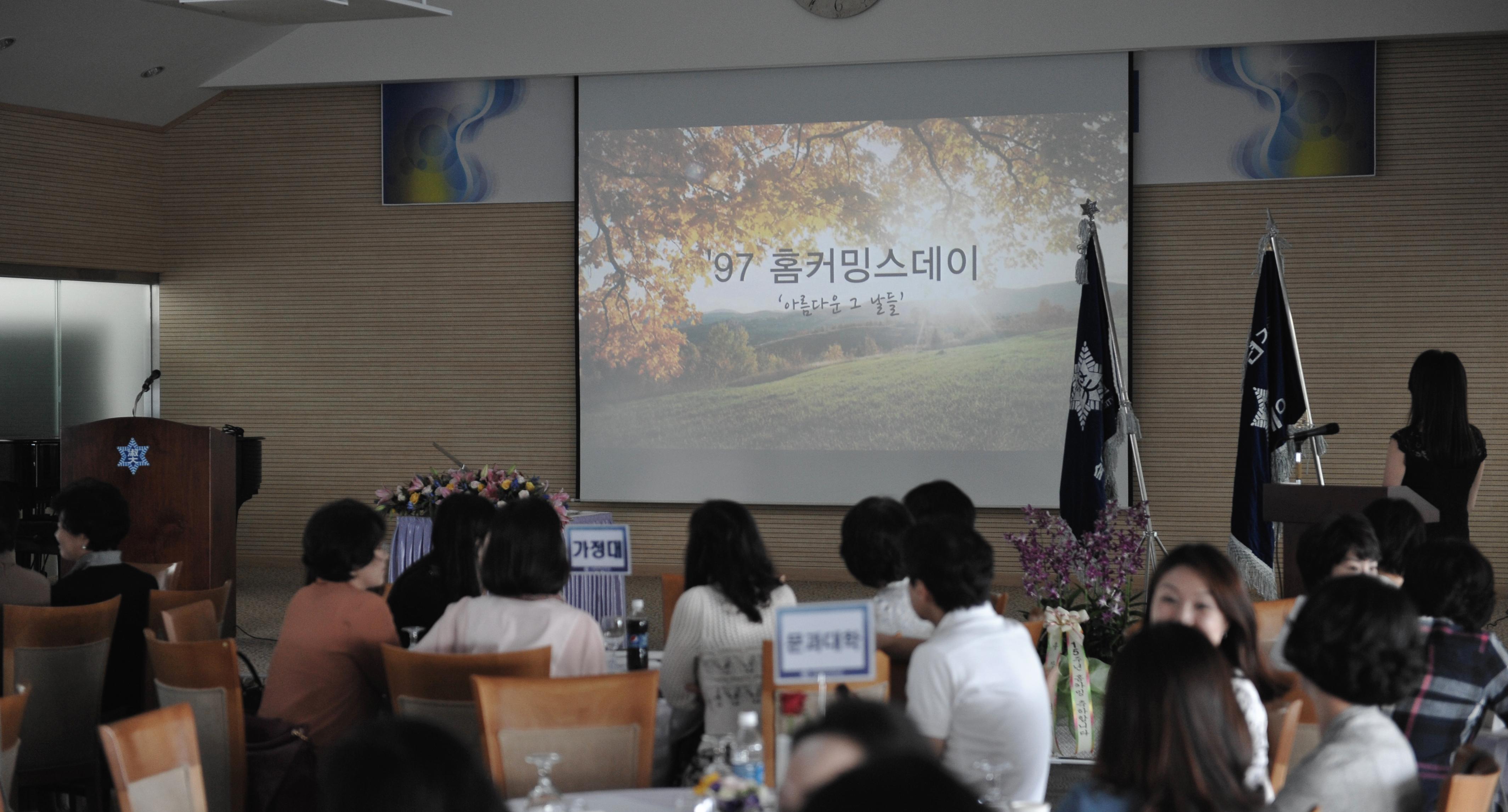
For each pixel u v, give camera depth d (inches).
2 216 365.7
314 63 385.1
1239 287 349.1
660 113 372.2
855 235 365.1
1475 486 187.0
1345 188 343.0
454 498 160.1
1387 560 139.0
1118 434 221.0
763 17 360.5
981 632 104.0
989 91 354.9
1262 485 224.1
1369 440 343.6
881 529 134.3
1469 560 113.7
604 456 381.1
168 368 409.1
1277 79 342.3
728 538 129.9
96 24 337.1
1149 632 73.7
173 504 250.5
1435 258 339.0
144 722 97.0
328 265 398.6
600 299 378.0
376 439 398.0
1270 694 107.1
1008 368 358.3
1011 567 360.8
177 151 405.4
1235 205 348.2
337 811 49.1
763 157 367.9
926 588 106.7
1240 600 104.0
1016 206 354.9
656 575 381.7
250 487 306.0
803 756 49.2
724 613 129.1
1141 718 71.4
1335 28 333.7
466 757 50.6
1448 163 337.4
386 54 382.0
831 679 100.5
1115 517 184.4
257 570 398.6
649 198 373.7
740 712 124.8
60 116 377.4
